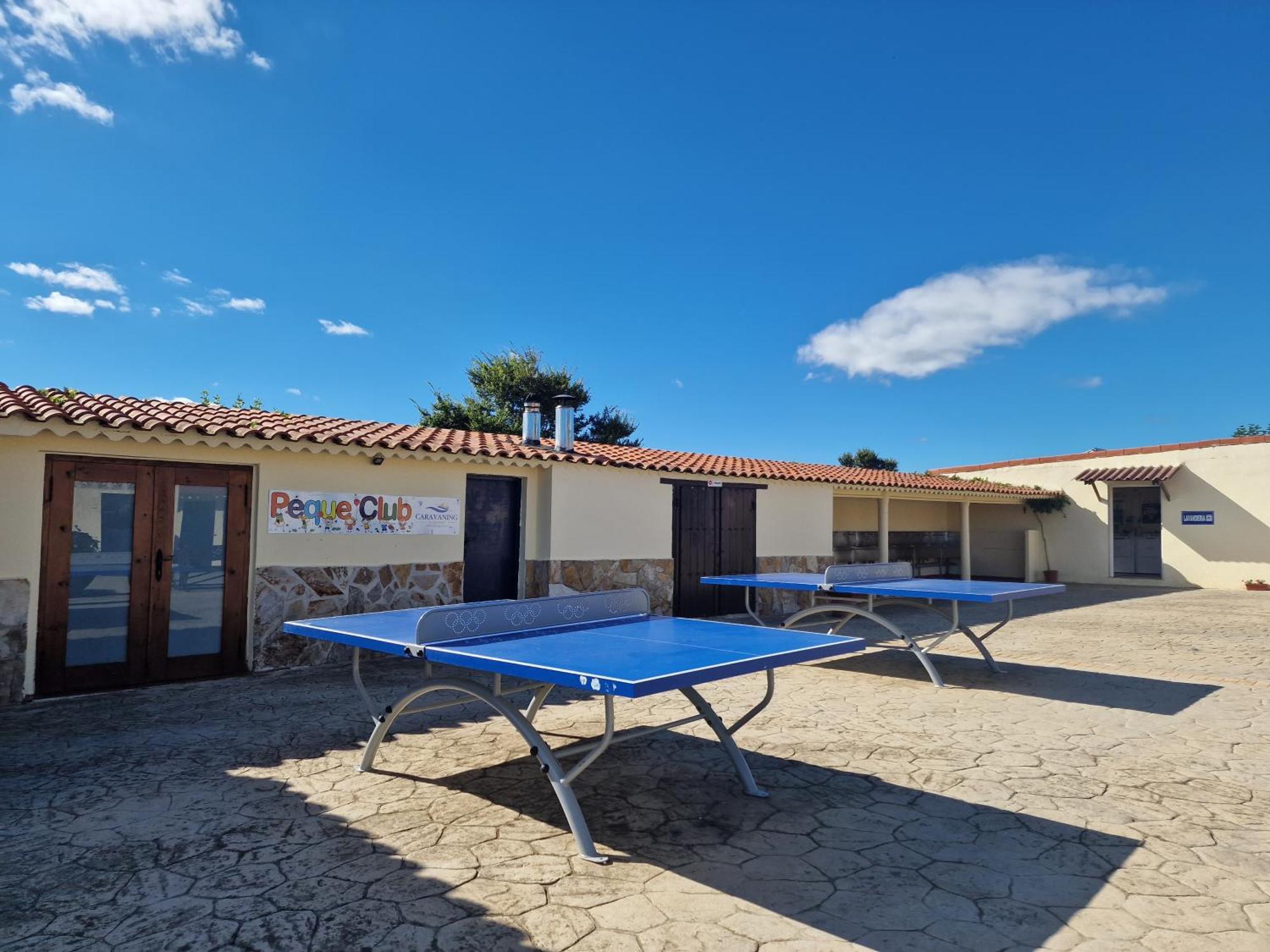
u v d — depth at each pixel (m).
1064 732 5.59
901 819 3.90
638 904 3.01
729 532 12.47
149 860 3.37
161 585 7.18
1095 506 19.64
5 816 3.88
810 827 3.80
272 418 8.59
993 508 21.55
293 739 5.29
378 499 8.63
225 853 3.45
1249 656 8.91
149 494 7.14
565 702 6.52
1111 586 18.98
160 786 4.34
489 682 7.25
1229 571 17.64
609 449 12.58
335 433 8.27
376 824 3.81
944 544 19.77
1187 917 2.91
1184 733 5.54
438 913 2.93
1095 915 2.93
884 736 5.49
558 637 4.50
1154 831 3.75
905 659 8.79
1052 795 4.25
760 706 4.87
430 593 9.04
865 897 3.07
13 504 6.35
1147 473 18.30
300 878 3.21
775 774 4.64
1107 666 8.25
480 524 10.02
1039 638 10.37
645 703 6.50
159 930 2.79
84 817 3.87
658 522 11.45
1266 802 4.14
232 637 7.61
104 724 5.69
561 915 2.92
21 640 6.35
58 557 6.63
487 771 4.64
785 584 8.01
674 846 3.57
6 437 6.29
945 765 4.80
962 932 2.80
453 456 8.96
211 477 7.51
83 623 6.74
